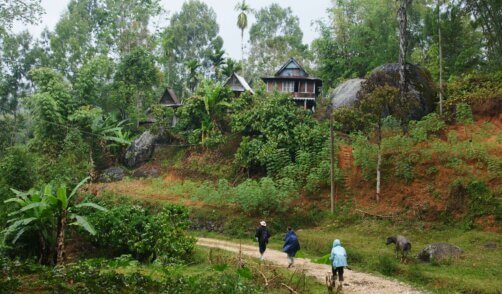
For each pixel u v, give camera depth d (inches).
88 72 1648.6
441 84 1171.3
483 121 1058.1
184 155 1432.1
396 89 917.8
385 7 1831.9
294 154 1152.2
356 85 1352.1
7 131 1951.3
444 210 805.2
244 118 1294.3
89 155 1432.1
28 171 822.5
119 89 1692.9
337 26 1911.9
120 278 426.6
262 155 1132.5
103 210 679.1
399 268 612.7
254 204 944.3
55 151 1354.6
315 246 770.8
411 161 928.9
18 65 2181.3
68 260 695.1
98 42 2060.8
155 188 1208.8
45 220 680.4
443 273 580.1
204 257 673.0
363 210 887.1
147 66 1753.2
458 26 1306.6
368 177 953.5
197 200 1079.6
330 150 1023.6
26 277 413.1
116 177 1448.1
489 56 1309.1
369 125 1047.0
